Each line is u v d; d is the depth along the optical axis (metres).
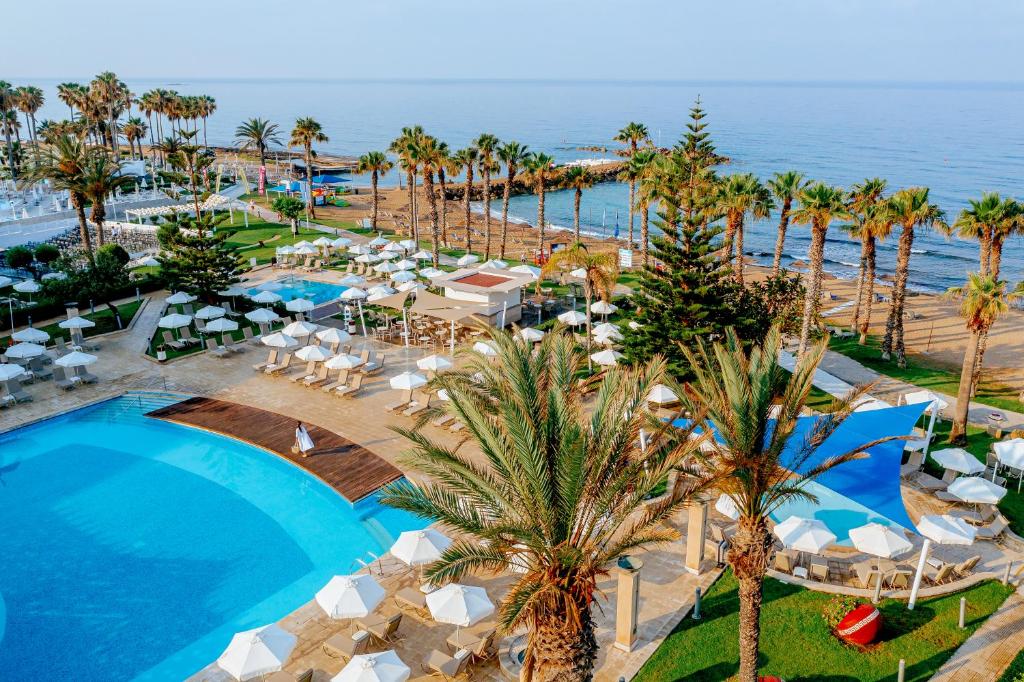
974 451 27.03
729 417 14.90
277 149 184.38
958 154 179.38
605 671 15.86
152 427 29.02
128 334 39.69
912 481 24.09
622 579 16.00
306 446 25.77
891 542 18.16
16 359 33.47
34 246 58.44
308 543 21.36
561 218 105.38
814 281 33.41
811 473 15.30
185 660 16.44
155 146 121.25
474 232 85.50
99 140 119.25
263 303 44.56
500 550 12.12
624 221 104.38
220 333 39.75
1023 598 18.16
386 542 21.55
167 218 47.19
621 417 13.15
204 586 19.19
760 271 69.19
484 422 12.41
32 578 19.39
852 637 16.53
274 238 68.31
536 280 47.28
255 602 18.55
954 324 48.66
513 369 13.52
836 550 20.45
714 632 17.02
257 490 24.39
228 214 80.56
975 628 17.06
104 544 21.05
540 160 58.16
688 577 19.08
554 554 11.88
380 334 39.91
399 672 14.30
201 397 31.19
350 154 179.38
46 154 50.06
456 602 15.98
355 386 31.31
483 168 61.97
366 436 27.58
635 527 12.76
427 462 13.15
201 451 27.11
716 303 31.84
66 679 15.83
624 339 32.84
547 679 12.45
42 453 26.84
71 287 43.12
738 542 14.76
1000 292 25.28
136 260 57.84
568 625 12.30
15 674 15.91
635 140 66.50
